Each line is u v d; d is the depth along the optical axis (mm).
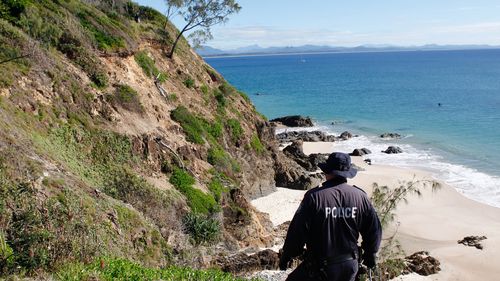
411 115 72625
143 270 9789
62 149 19781
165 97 31141
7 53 20609
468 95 95812
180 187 24266
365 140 56094
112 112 24172
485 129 59156
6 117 17656
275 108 86438
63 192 15141
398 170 41938
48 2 26484
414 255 23625
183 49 39719
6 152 14961
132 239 16344
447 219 30375
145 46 34562
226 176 29875
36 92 20594
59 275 8898
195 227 20969
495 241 26312
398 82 134125
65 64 24141
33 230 11070
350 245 5109
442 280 21500
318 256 5129
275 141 41719
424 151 49562
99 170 20984
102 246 13477
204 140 30469
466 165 43469
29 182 14109
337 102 91812
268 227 27688
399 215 30625
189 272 10320
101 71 25812
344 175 5230
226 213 25641
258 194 35219
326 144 54031
